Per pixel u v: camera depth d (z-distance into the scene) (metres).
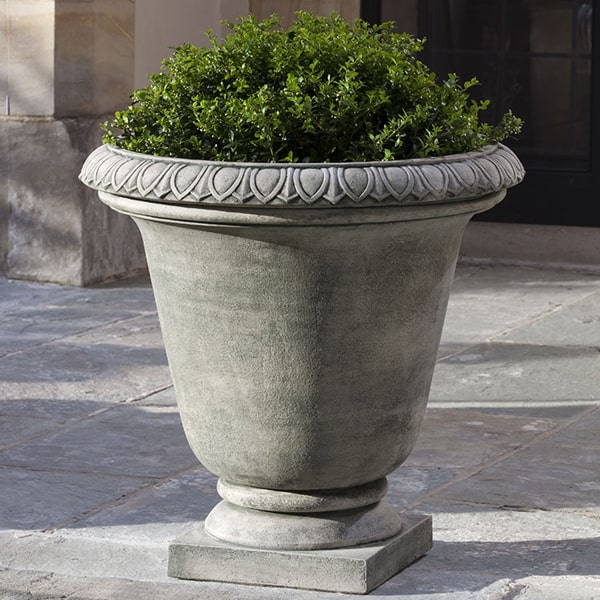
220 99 6.07
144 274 13.52
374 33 6.65
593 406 9.15
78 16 12.56
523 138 13.97
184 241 5.87
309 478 6.07
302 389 5.90
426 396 6.29
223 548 6.23
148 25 13.73
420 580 6.25
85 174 6.12
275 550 6.17
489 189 5.86
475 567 6.41
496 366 10.13
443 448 8.24
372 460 6.10
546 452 8.17
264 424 5.98
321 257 5.72
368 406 5.98
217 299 5.87
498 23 13.92
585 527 6.95
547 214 13.91
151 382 9.72
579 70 13.73
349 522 6.21
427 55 14.16
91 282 12.91
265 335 5.85
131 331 11.18
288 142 5.89
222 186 5.59
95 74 12.75
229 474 6.21
